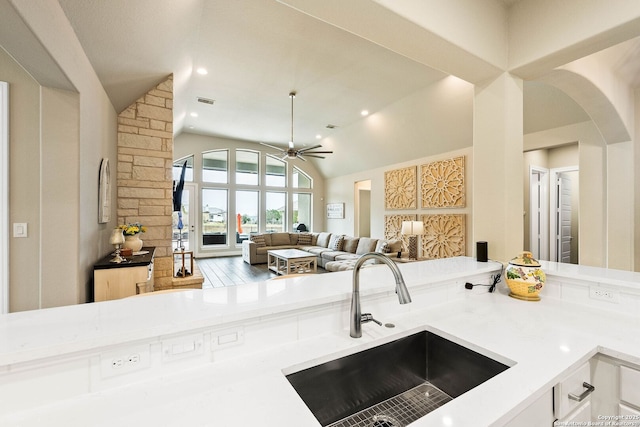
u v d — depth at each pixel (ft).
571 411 3.09
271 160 30.04
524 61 6.06
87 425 2.09
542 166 17.01
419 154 20.06
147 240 11.21
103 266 7.82
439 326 4.03
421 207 20.30
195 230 26.14
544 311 4.67
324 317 3.69
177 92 13.62
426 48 5.59
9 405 2.19
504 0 6.16
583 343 3.51
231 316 3.01
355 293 3.60
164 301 3.39
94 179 8.25
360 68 12.93
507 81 6.40
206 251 26.81
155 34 8.38
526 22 6.05
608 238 11.58
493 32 6.10
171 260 11.55
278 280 4.47
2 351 2.16
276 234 26.45
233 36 10.60
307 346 3.35
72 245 6.97
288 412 2.24
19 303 7.09
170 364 2.76
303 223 31.83
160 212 11.41
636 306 4.43
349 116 19.77
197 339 2.89
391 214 23.08
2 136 7.03
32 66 5.80
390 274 4.90
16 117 7.13
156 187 11.34
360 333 3.60
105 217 9.15
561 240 17.35
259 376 2.74
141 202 11.14
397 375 3.76
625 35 5.04
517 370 2.90
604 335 3.73
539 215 16.97
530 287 5.16
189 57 11.53
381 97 16.31
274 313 3.30
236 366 2.92
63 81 6.45
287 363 2.98
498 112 6.48
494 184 6.52
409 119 17.94
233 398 2.41
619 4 4.80
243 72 13.38
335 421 3.21
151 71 10.19
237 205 28.35
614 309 4.66
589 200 12.34
